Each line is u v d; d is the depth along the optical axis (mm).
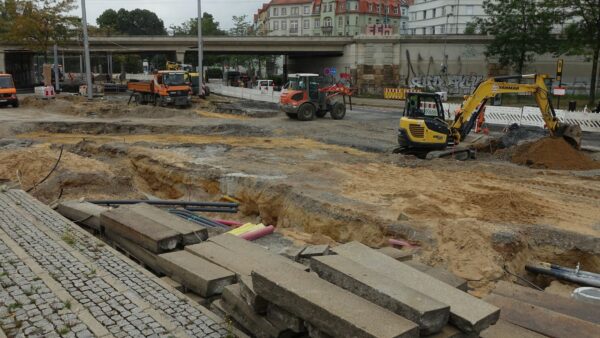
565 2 40375
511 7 49781
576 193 13648
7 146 19922
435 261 9148
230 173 15469
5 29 51312
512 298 6441
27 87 62750
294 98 29625
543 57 56562
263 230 10391
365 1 99688
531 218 11195
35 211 10164
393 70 59688
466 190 13562
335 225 11430
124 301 6340
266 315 5340
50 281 6859
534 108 28516
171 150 19609
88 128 25641
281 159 18094
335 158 18469
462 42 58469
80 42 54250
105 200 12289
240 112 33375
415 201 12367
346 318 4391
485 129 25656
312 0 109562
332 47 61156
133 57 95625
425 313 4418
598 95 52156
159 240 7570
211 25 92000
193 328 5762
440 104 18953
